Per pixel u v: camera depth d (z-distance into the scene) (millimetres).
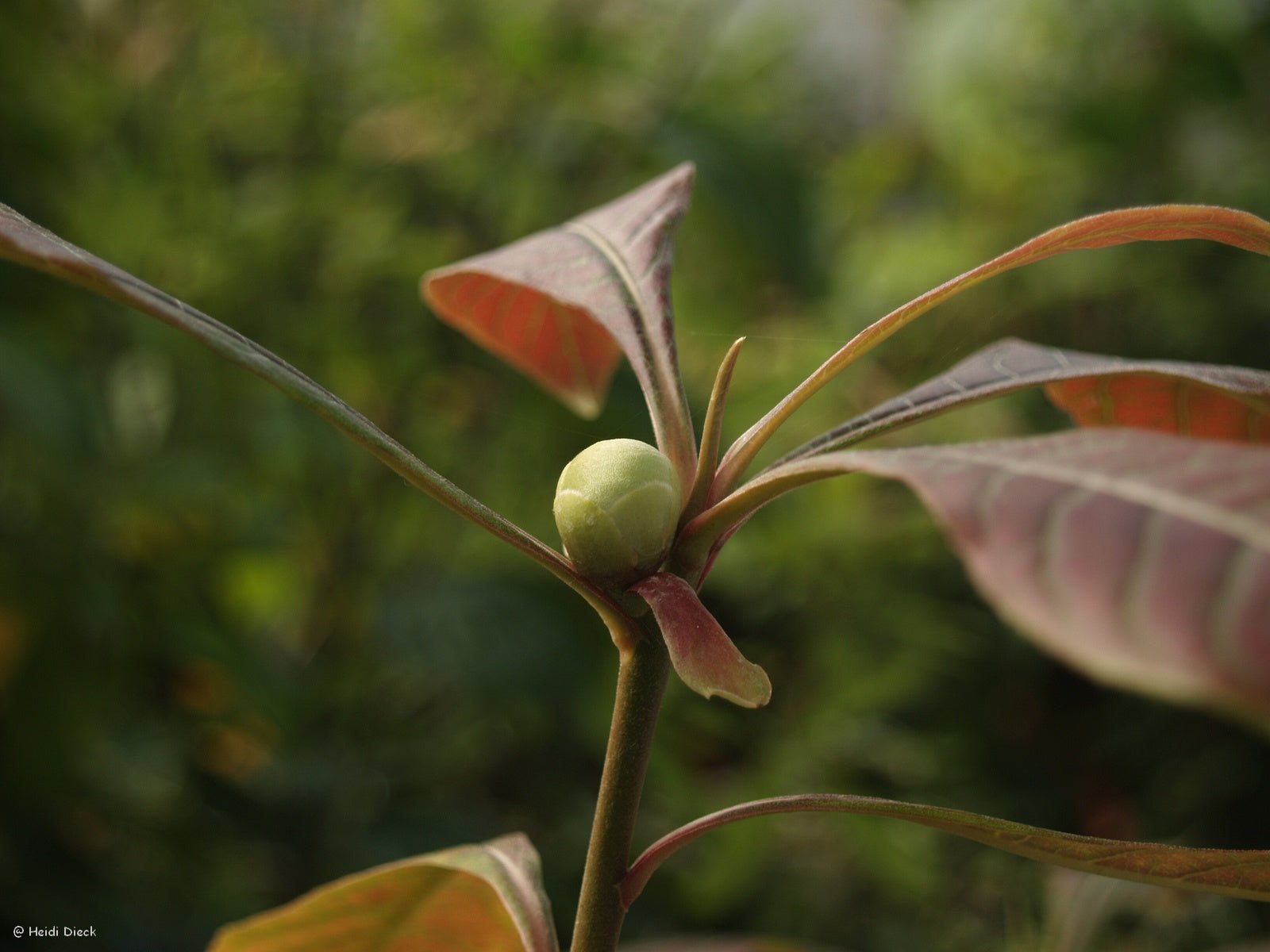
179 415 836
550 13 974
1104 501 228
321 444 869
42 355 726
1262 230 284
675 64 1007
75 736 753
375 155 950
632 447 280
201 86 872
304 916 342
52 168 806
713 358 1065
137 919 764
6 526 763
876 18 1523
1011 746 1271
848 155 1371
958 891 1042
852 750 1021
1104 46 1340
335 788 854
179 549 871
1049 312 1406
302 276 894
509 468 927
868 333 285
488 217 977
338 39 939
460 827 880
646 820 967
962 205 1444
